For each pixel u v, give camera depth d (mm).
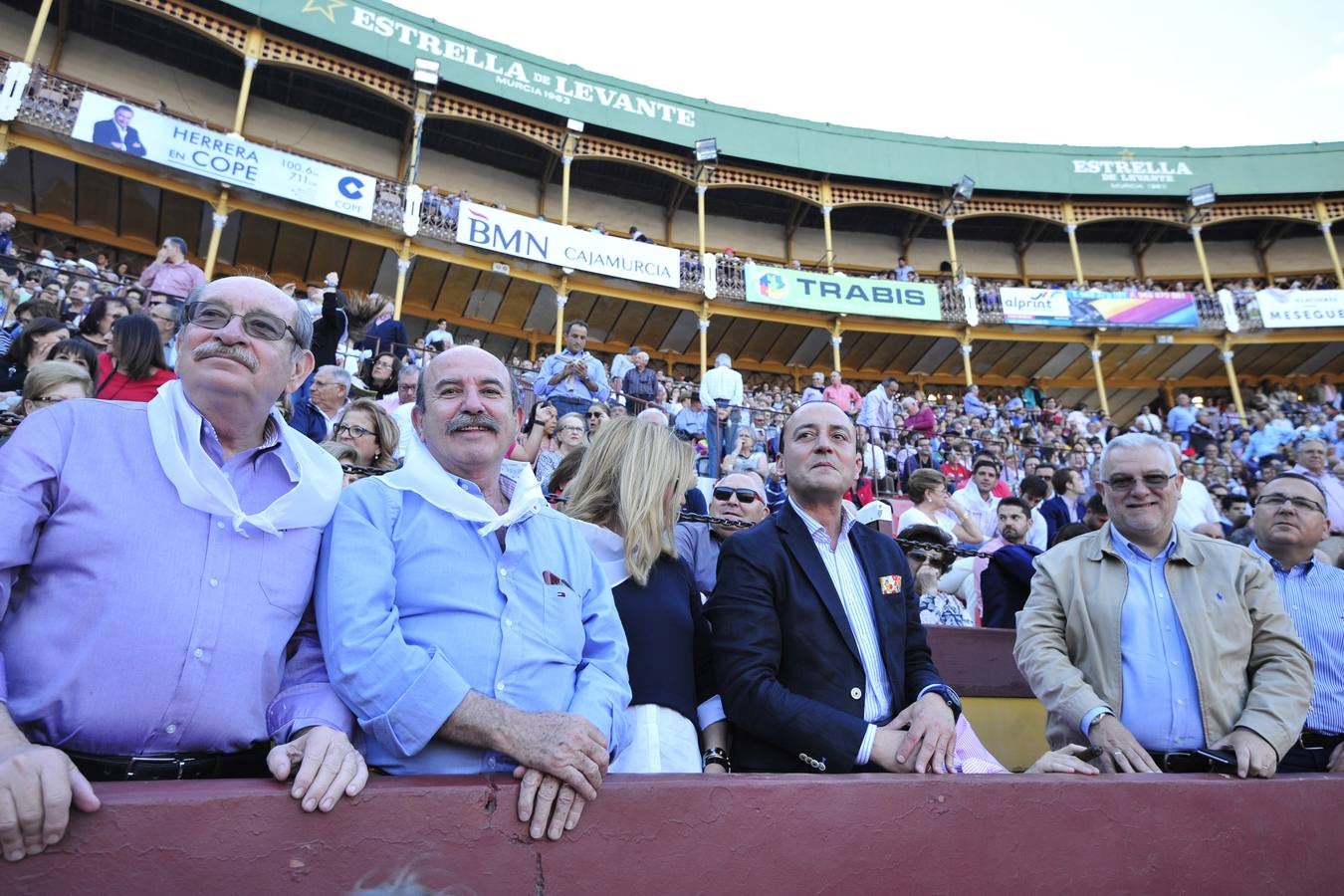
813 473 2842
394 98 17281
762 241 23156
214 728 1666
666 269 19391
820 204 21562
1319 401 21906
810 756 2318
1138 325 21688
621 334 21844
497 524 2062
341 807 1449
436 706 1702
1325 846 2227
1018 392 24406
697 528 4070
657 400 12633
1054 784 1999
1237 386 25078
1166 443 3109
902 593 2852
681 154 20547
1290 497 3678
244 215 16828
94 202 16344
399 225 16641
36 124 13656
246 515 1806
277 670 1802
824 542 2861
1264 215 23000
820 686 2555
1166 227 23922
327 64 16688
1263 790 2230
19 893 1206
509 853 1526
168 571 1670
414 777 1607
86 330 5840
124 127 14094
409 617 1937
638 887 1592
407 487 2092
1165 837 2049
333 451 4023
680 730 2377
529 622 1999
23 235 16234
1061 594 3148
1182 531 3096
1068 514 7562
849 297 20828
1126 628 2957
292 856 1385
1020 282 24344
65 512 1653
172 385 1880
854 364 23953
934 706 2418
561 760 1596
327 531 1974
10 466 1623
